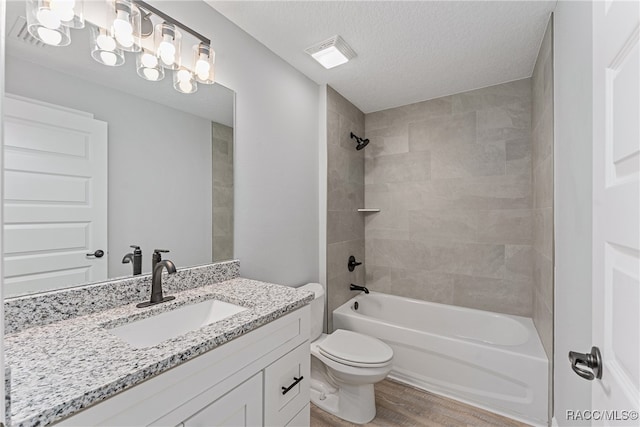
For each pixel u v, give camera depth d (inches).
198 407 32.4
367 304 111.9
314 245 93.1
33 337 33.3
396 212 112.7
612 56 23.2
